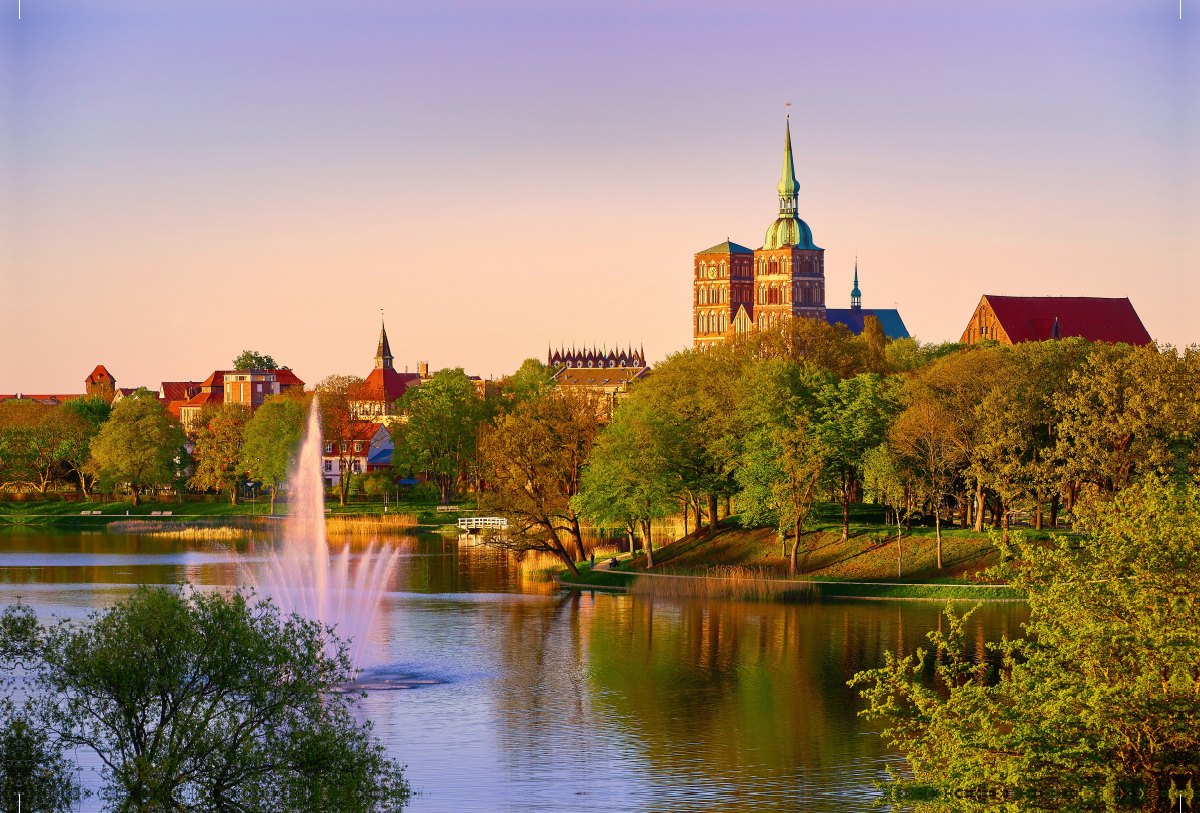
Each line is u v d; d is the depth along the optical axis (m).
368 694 66.00
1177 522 35.38
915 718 36.91
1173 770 31.50
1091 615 34.81
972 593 93.69
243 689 39.09
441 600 100.62
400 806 40.25
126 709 38.09
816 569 104.62
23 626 40.16
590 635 83.25
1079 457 95.62
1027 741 31.88
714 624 87.00
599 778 51.16
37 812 37.09
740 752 54.91
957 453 102.19
